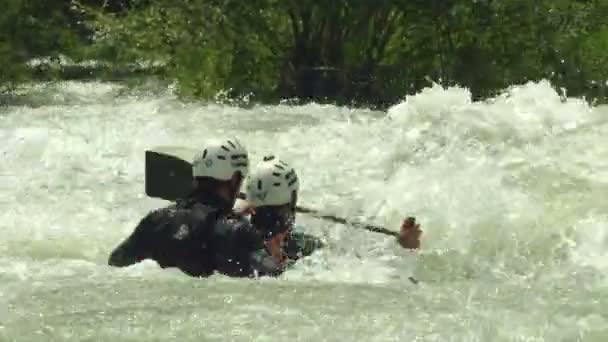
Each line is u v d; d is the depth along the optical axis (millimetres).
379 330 13328
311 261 18172
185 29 67125
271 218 18266
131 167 30375
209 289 15328
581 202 21000
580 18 67500
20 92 62844
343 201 23984
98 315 13688
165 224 17734
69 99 57188
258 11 66500
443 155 25828
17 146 32812
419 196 22953
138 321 13422
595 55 68812
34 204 24875
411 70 68562
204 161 17891
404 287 16281
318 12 67562
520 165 24109
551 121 27672
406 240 18703
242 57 66188
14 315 13695
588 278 17297
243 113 46938
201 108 50344
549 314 14492
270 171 18281
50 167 29906
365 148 29625
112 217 23672
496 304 15125
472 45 69062
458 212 21172
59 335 12781
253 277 16812
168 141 35344
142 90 65250
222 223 17469
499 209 21016
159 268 17250
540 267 18172
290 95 65188
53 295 14805
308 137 33938
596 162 24031
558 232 19609
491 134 26844
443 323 13805
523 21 67438
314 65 68125
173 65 67562
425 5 67062
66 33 77188
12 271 16828
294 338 12797
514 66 68312
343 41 68375
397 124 29297
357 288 15930
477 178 23297
